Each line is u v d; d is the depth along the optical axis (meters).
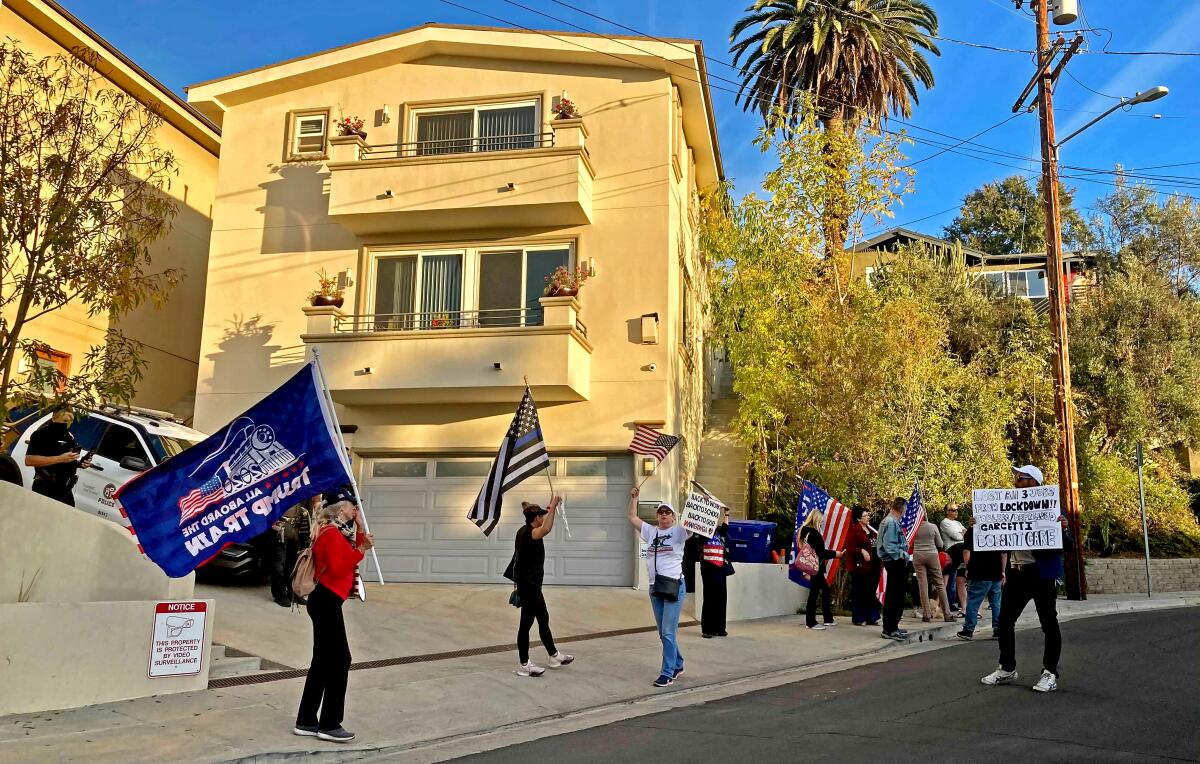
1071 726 6.93
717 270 20.70
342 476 7.81
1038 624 14.14
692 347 21.44
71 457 10.07
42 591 8.64
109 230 10.00
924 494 17.09
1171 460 25.34
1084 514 22.02
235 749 6.57
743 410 19.42
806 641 12.20
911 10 27.41
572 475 17.23
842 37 25.92
